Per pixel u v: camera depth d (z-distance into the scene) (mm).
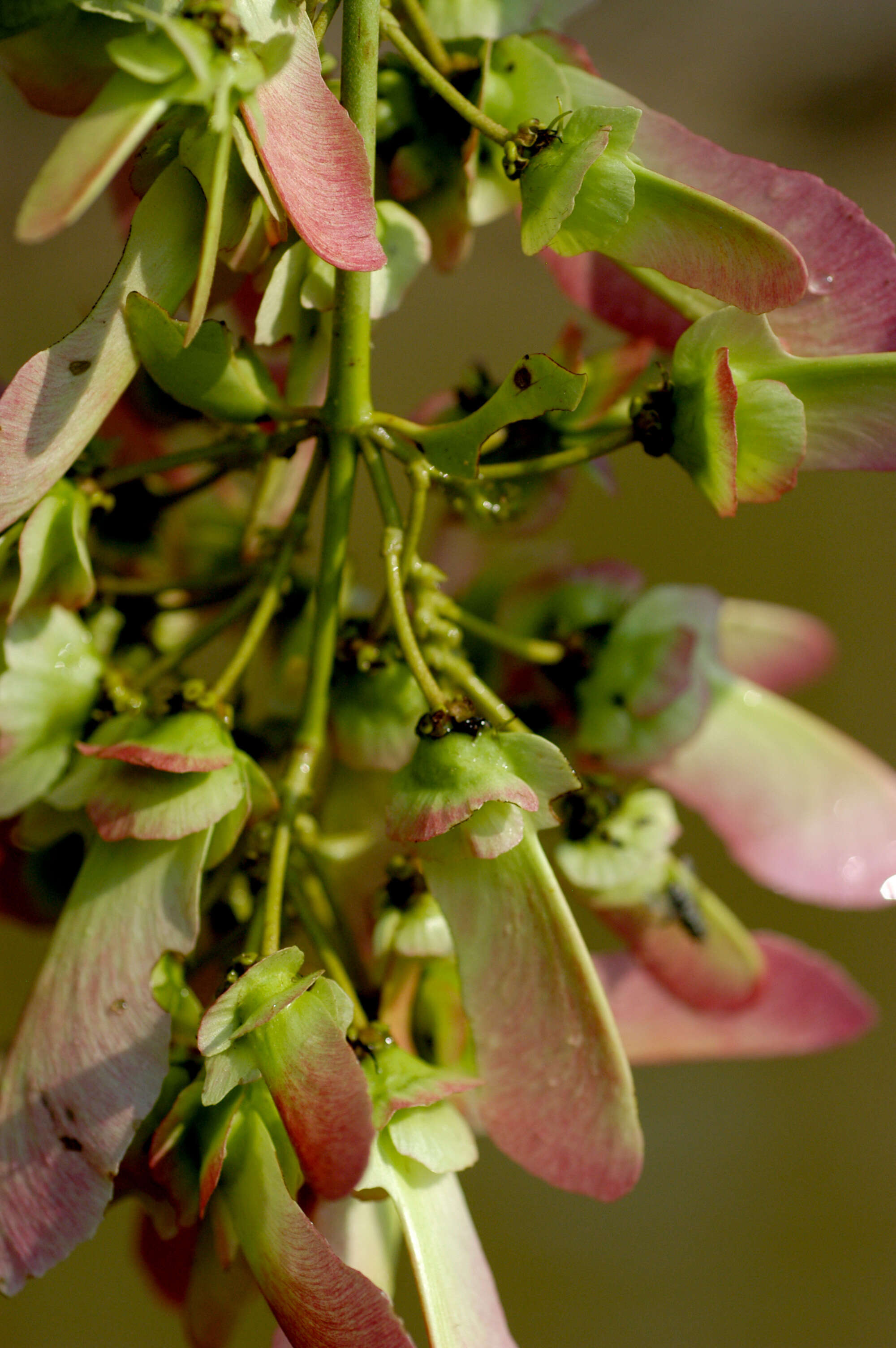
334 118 318
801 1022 370
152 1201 328
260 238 322
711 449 327
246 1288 331
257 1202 315
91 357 319
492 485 355
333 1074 311
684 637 357
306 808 336
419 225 336
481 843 322
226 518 373
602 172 321
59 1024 323
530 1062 325
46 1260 318
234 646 370
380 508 330
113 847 329
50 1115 321
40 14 321
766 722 373
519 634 363
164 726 328
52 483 322
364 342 328
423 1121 325
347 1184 305
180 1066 326
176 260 321
